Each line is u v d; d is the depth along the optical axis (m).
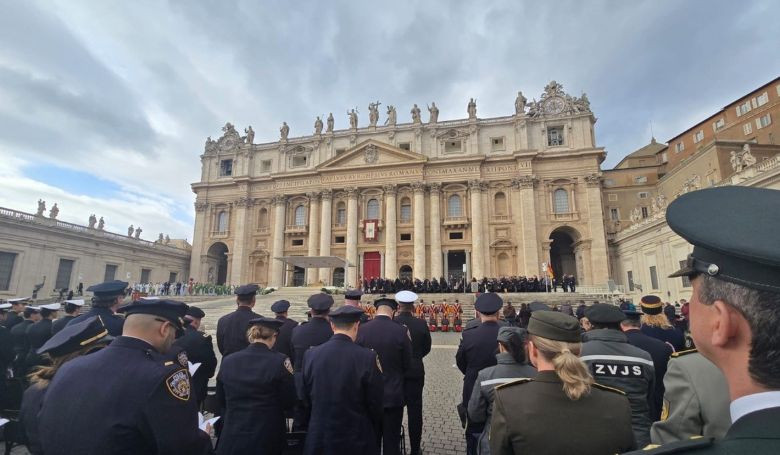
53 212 38.91
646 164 53.09
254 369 4.59
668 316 9.32
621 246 42.34
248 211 53.53
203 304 34.22
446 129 48.84
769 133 39.03
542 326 2.98
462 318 27.19
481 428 4.63
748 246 1.33
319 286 40.34
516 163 45.88
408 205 48.25
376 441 4.70
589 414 2.59
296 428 6.04
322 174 50.28
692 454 1.25
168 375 2.79
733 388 1.44
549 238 43.81
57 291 37.97
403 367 6.00
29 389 3.50
